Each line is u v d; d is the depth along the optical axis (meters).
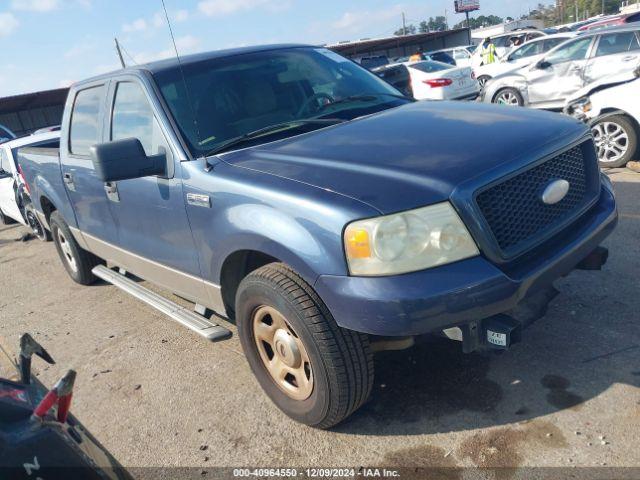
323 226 2.51
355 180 2.62
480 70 16.84
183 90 3.65
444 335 2.58
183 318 3.63
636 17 19.98
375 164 2.71
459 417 2.91
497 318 2.53
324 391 2.73
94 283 5.95
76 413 3.60
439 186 2.47
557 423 2.75
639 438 2.57
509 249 2.55
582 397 2.90
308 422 2.96
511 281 2.46
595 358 3.20
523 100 11.44
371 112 3.73
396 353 3.55
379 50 44.28
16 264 7.46
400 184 2.52
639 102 6.80
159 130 3.53
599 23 24.95
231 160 3.19
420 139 2.95
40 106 29.55
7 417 1.61
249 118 3.62
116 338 4.55
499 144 2.78
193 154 3.32
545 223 2.76
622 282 3.99
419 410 3.02
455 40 47.47
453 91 15.01
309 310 2.63
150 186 3.58
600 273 4.17
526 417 2.83
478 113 3.38
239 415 3.26
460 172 2.54
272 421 3.15
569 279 4.14
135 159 3.27
